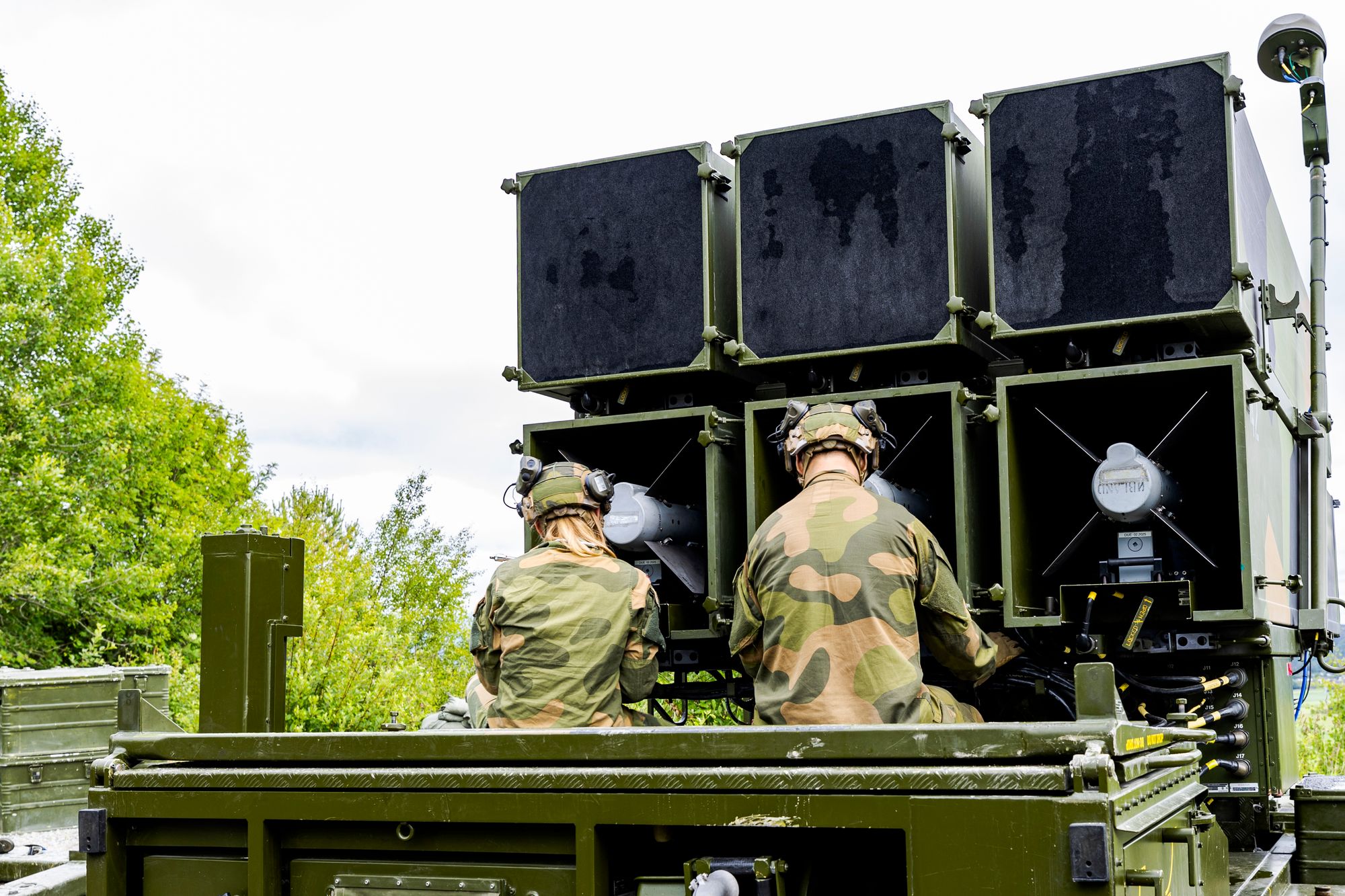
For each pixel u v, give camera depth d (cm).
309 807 272
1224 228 391
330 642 1434
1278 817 461
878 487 418
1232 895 352
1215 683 406
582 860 249
